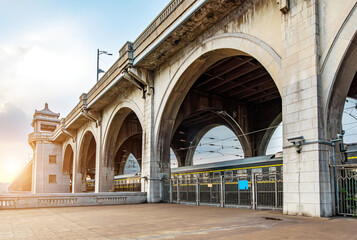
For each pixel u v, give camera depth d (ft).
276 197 42.34
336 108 34.78
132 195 64.75
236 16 47.88
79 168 128.26
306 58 35.47
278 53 40.27
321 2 35.55
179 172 83.10
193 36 56.18
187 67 58.59
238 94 91.56
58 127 144.97
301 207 33.83
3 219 36.94
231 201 52.13
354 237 21.39
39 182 159.33
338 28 33.42
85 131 118.62
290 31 37.81
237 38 47.11
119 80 74.90
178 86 63.31
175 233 24.36
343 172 34.12
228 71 72.18
